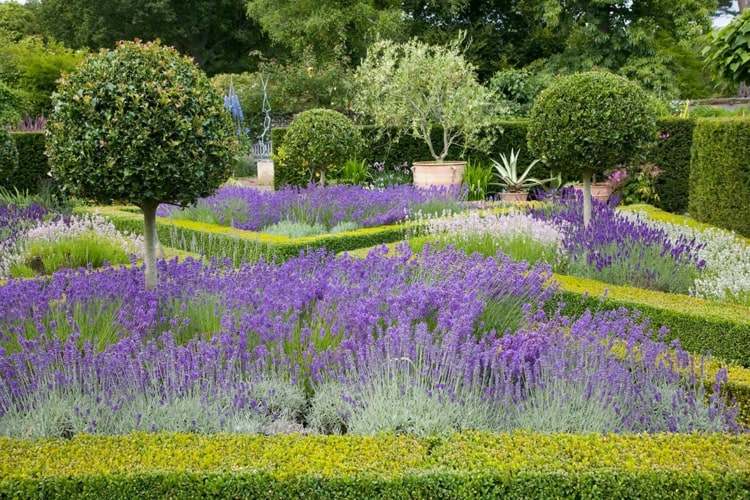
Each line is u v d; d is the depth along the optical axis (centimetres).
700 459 259
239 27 3109
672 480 248
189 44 3052
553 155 700
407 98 1251
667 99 1811
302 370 369
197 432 314
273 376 358
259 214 879
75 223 759
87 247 706
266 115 2038
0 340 391
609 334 399
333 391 344
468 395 323
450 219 761
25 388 338
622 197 1111
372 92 1319
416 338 350
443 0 2339
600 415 313
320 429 337
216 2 2997
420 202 929
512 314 436
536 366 341
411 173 1315
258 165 1733
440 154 1327
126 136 440
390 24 2269
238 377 355
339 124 1066
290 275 482
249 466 255
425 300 403
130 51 458
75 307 419
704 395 350
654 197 1084
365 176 1249
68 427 324
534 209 823
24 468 255
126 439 280
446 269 488
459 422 315
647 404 322
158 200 481
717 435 280
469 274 447
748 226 820
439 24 2412
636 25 1934
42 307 421
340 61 2211
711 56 771
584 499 247
